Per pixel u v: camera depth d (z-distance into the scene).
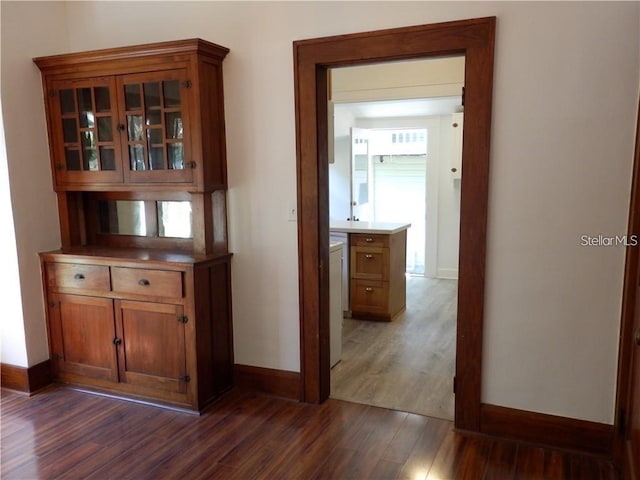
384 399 3.06
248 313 3.12
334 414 2.87
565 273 2.38
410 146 6.93
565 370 2.44
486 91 2.37
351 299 4.77
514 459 2.40
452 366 3.58
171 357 2.90
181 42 2.70
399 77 4.95
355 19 2.61
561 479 2.24
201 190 2.83
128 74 2.90
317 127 2.77
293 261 2.95
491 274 2.50
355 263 4.71
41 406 2.98
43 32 3.17
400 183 7.11
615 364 2.34
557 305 2.41
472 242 2.49
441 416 2.83
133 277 2.92
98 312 3.07
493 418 2.59
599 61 2.20
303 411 2.90
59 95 3.12
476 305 2.53
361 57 2.60
